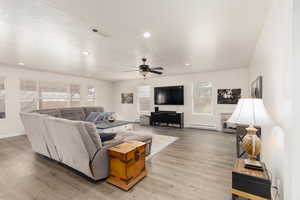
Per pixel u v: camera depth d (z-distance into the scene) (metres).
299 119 1.01
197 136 4.81
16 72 4.98
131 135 3.19
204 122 6.05
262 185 1.32
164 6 1.77
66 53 3.53
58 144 2.45
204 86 6.08
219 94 5.68
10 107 4.85
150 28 2.32
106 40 2.77
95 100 7.79
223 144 3.95
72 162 2.33
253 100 1.49
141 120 7.14
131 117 8.12
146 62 4.39
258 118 1.39
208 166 2.66
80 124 1.99
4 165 2.69
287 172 1.10
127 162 1.99
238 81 5.28
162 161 2.88
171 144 3.96
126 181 1.99
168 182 2.16
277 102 1.49
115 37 2.64
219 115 5.71
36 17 2.00
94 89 7.77
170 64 4.68
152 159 2.97
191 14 1.94
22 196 1.85
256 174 1.38
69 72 5.97
